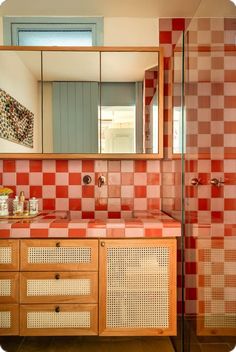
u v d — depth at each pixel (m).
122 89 1.98
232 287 1.82
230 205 1.90
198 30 1.84
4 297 1.55
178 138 1.85
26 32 2.10
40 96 1.96
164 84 2.02
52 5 1.92
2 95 1.97
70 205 2.08
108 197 2.09
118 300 1.57
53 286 1.56
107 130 1.97
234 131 1.95
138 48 1.95
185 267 1.79
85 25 2.07
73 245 1.56
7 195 1.89
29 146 1.95
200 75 1.88
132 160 2.09
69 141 1.96
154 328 1.58
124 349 1.72
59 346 1.74
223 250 1.83
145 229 1.57
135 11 2.00
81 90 1.98
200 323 1.80
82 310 1.57
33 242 1.55
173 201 1.90
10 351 1.69
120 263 1.57
